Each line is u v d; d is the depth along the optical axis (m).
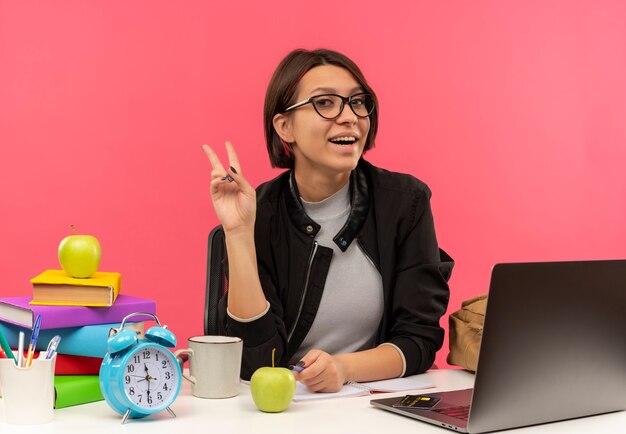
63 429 1.31
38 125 3.79
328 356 1.62
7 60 3.77
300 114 1.89
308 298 1.96
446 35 4.12
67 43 3.80
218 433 1.29
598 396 1.44
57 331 1.54
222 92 3.92
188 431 1.30
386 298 1.98
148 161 3.86
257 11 3.93
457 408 1.43
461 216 4.16
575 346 1.38
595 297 1.39
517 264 1.28
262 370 1.45
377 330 2.02
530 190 4.25
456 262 4.15
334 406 1.49
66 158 3.81
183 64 3.88
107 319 1.56
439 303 1.96
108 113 3.83
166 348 1.40
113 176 3.84
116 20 3.83
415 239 1.99
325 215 1.98
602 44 4.33
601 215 4.37
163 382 1.40
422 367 1.85
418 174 4.11
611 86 4.35
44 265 3.79
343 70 1.89
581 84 4.31
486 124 4.18
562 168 4.30
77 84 3.81
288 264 1.97
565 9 4.27
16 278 3.78
